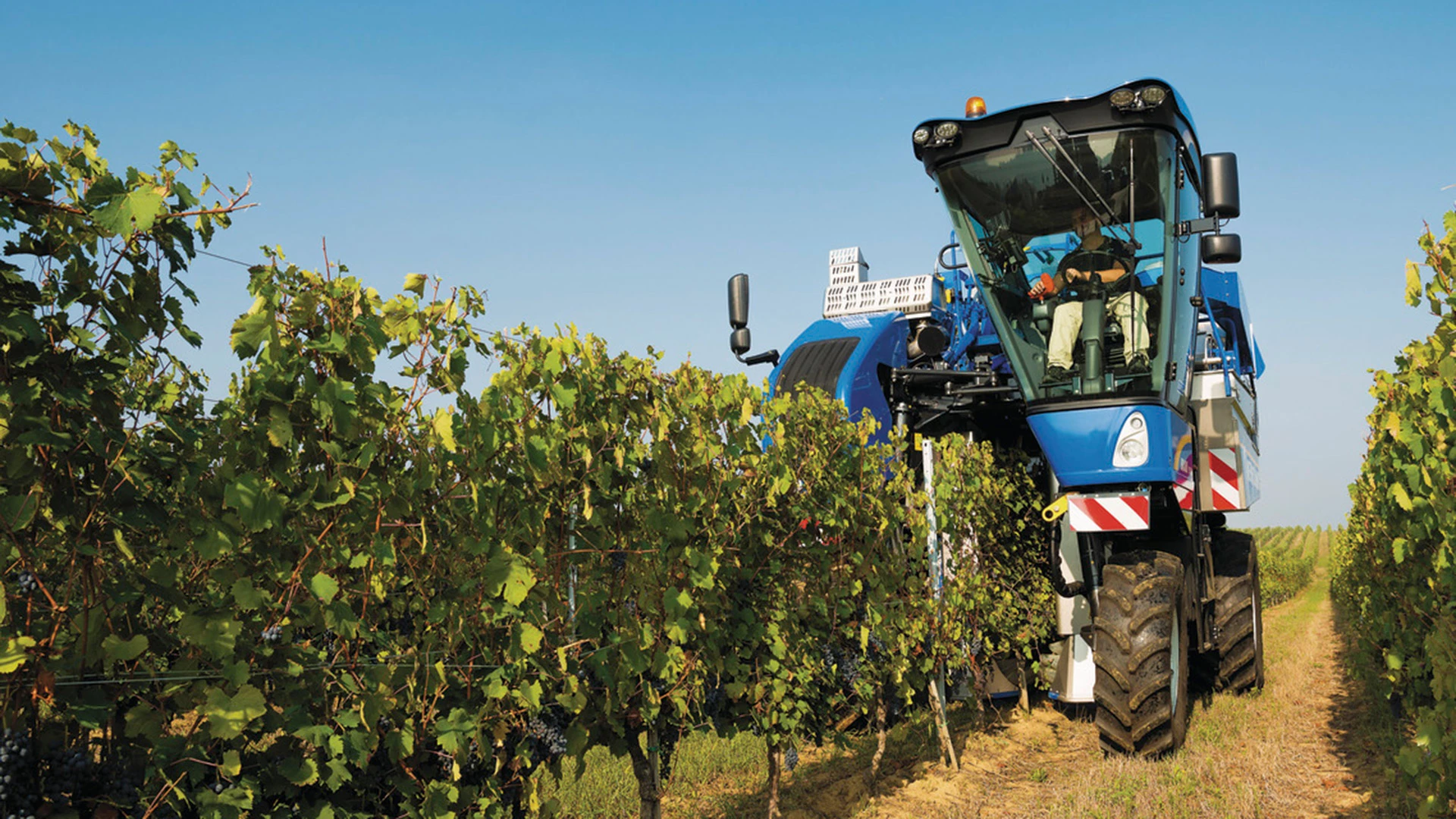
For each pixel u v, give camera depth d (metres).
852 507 5.81
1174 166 6.31
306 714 2.50
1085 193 6.50
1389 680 6.43
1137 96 6.13
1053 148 6.44
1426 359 4.38
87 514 2.20
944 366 7.82
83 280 2.16
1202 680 8.59
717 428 4.73
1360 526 8.72
